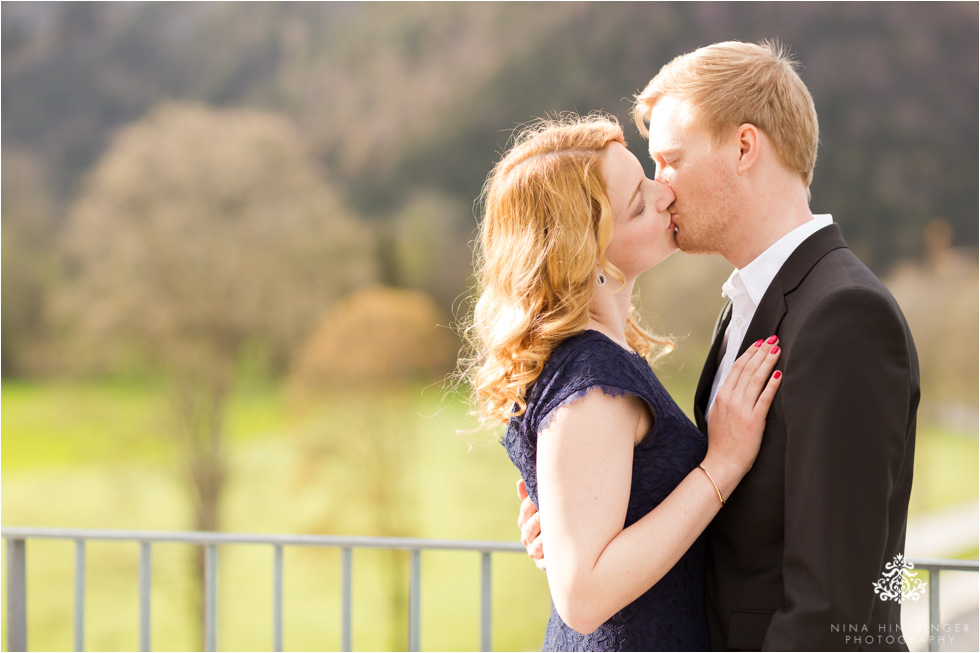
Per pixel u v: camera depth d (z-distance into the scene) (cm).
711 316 1591
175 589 1475
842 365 128
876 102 2156
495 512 1580
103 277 1541
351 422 1625
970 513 1850
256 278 1580
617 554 128
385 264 1983
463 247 2034
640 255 152
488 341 150
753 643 140
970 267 2045
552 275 143
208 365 1534
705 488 138
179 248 1539
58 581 1453
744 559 144
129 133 1603
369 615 1538
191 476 1529
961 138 2144
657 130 159
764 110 151
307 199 1712
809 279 142
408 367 1717
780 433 137
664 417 143
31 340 1642
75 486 1533
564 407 135
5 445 1552
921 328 1920
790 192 154
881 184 2136
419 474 1612
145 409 1535
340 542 202
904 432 129
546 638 166
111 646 1435
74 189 2116
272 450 1600
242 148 1617
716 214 153
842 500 125
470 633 1483
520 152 152
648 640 146
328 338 1650
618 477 133
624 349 145
